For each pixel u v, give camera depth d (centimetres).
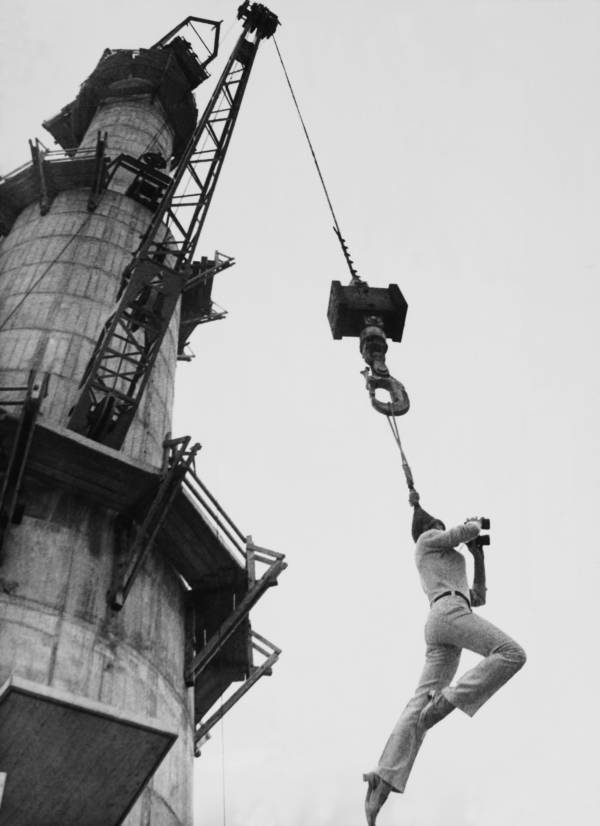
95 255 2942
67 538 2038
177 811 1852
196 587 2342
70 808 1313
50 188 3303
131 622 2008
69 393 2395
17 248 3036
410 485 1021
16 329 2591
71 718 1218
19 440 1966
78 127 4356
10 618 1819
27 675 1730
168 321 2508
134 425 2519
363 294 1319
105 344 2341
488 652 809
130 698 1852
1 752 1234
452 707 773
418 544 914
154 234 2681
